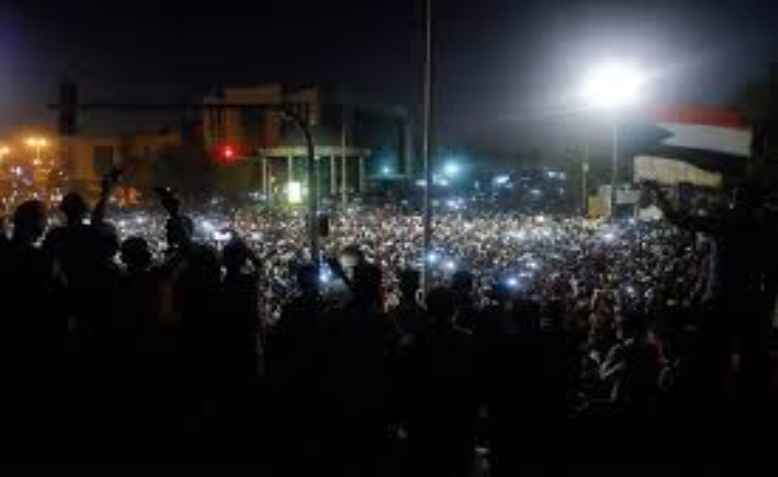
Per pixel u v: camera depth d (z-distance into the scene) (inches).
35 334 383.2
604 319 584.7
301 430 363.3
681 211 383.9
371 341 348.8
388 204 3348.9
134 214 2440.9
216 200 3454.7
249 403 398.6
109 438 393.7
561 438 373.1
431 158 940.0
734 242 377.7
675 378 412.5
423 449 341.1
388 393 347.9
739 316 380.5
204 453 387.9
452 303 341.7
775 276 379.2
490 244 1653.5
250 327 400.8
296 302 373.7
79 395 392.8
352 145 4005.9
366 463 355.3
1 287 381.7
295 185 3048.7
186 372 397.7
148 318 396.2
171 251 423.5
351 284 358.9
